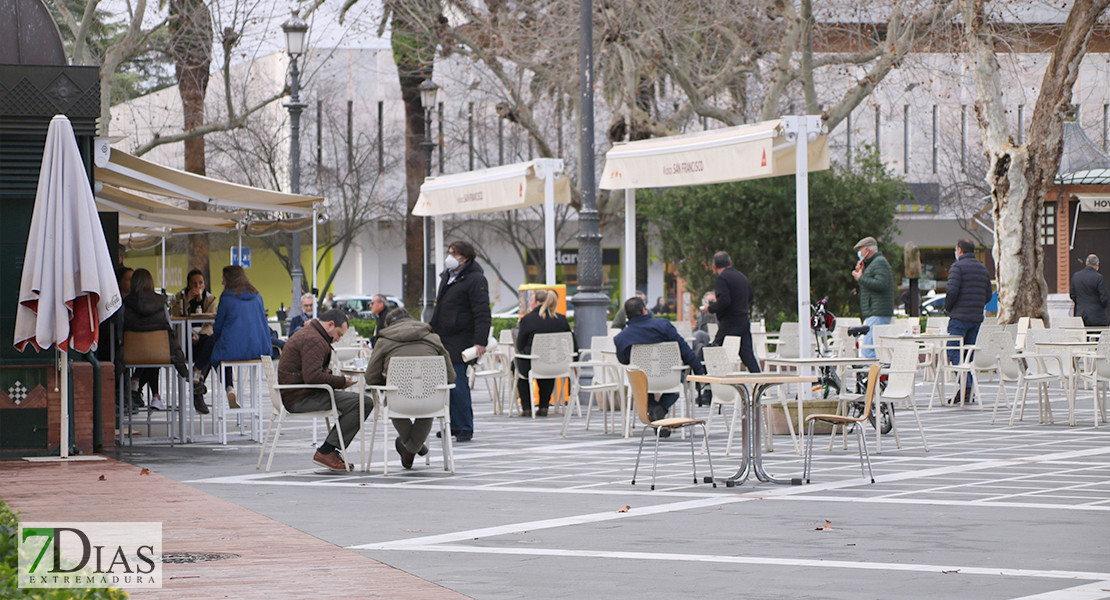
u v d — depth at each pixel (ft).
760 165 51.37
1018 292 77.20
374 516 27.37
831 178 97.14
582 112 59.31
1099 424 50.19
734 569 20.85
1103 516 26.78
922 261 187.62
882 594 18.75
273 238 172.35
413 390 35.76
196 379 48.83
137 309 44.88
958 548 22.86
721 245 99.25
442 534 24.75
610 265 188.14
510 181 64.64
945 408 59.11
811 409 46.60
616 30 87.04
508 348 62.23
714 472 35.91
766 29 88.12
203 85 125.39
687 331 69.87
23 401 39.73
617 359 48.47
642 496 30.76
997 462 37.45
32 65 39.52
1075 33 75.10
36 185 39.78
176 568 20.77
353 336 72.49
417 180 155.33
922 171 180.14
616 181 58.34
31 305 37.99
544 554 22.33
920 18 83.30
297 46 90.58
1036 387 71.87
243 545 23.24
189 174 43.50
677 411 57.82
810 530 25.12
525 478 34.83
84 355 41.42
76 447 40.45
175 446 44.93
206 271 152.05
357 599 18.24
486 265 191.83
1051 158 76.43
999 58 84.28
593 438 47.06
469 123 164.25
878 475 34.71
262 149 158.92
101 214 47.70
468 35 98.78
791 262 97.60
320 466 38.11
